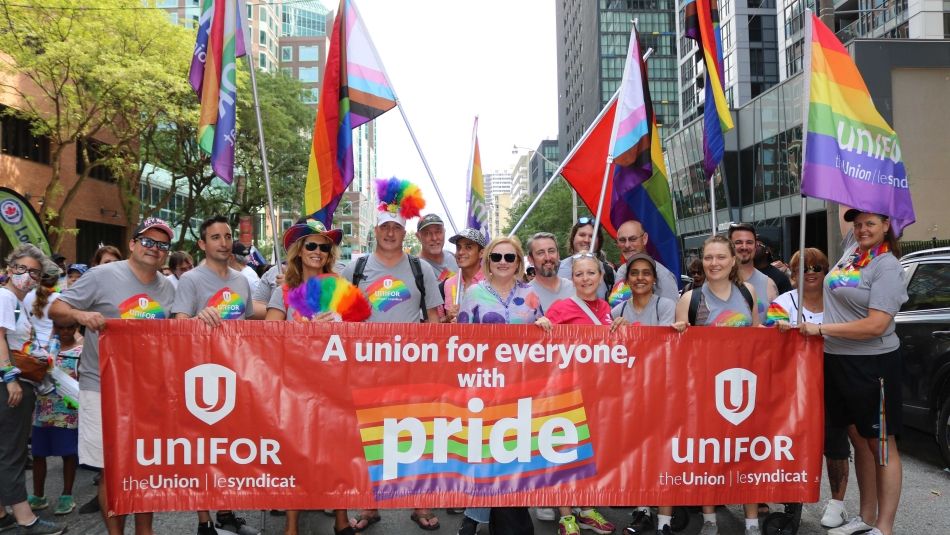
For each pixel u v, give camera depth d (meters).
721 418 4.12
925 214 22.44
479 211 7.98
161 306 4.59
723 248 4.52
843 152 4.26
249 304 5.05
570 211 49.53
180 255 7.58
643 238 5.78
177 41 22.23
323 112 6.17
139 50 21.81
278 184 33.09
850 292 4.36
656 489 4.05
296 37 107.75
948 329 6.02
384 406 3.91
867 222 4.29
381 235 4.98
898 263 4.26
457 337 3.96
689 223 44.91
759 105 35.75
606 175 5.88
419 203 4.95
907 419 6.50
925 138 22.50
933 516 4.94
